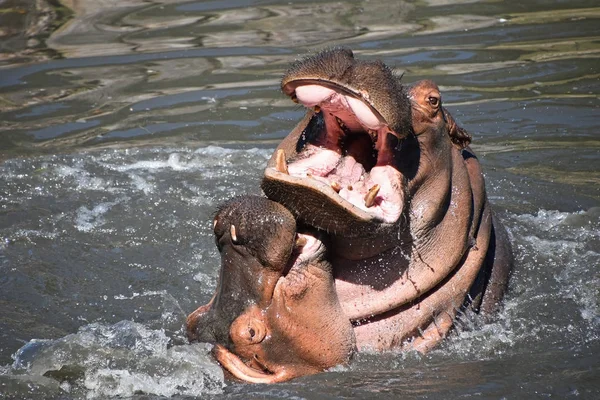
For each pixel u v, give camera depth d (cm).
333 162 1491
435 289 1623
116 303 1812
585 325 1695
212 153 2577
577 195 2303
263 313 1471
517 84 2997
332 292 1499
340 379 1487
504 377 1494
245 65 3203
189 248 2053
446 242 1603
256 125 2761
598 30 3481
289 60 3209
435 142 1577
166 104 2919
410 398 1421
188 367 1509
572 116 2758
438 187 1580
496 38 3441
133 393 1466
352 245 1512
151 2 4059
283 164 1383
